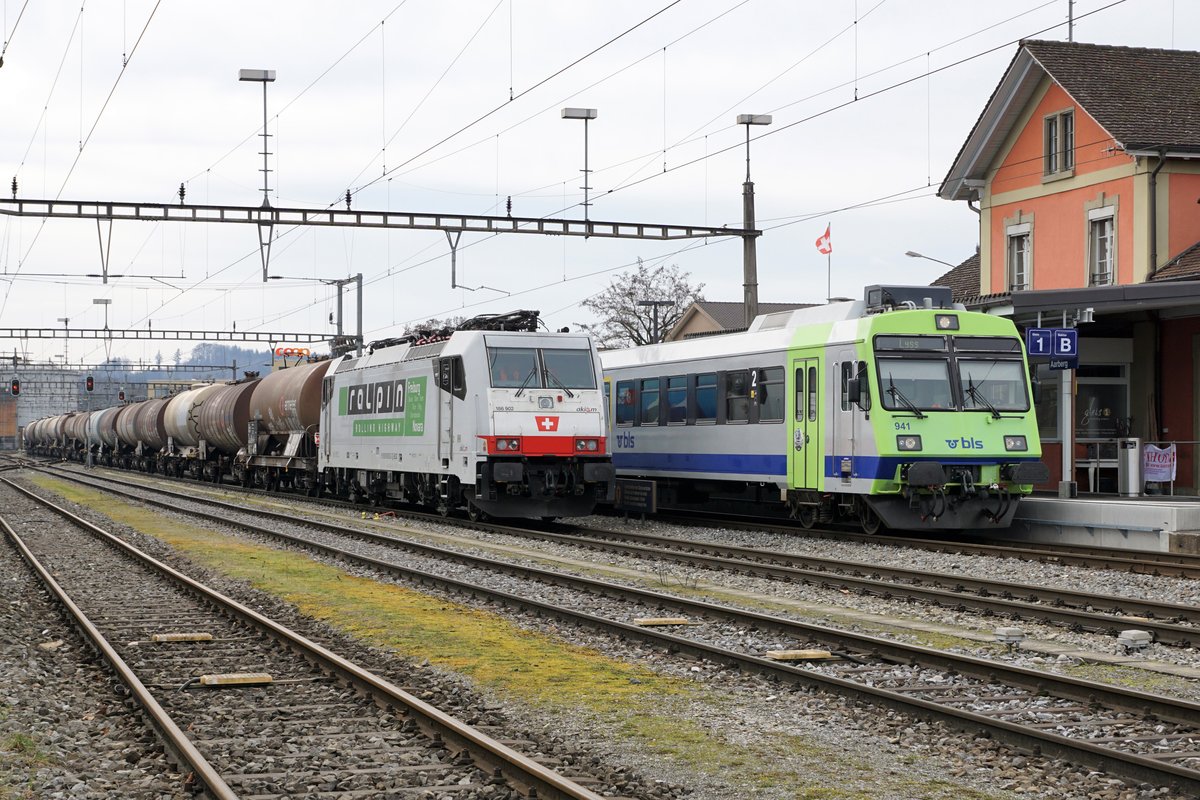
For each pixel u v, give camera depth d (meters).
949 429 21.33
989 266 36.47
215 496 42.59
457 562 19.78
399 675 10.79
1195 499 24.16
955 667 10.59
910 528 21.61
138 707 9.66
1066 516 21.97
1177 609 13.52
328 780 7.55
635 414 29.52
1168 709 8.80
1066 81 32.72
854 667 10.96
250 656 11.90
